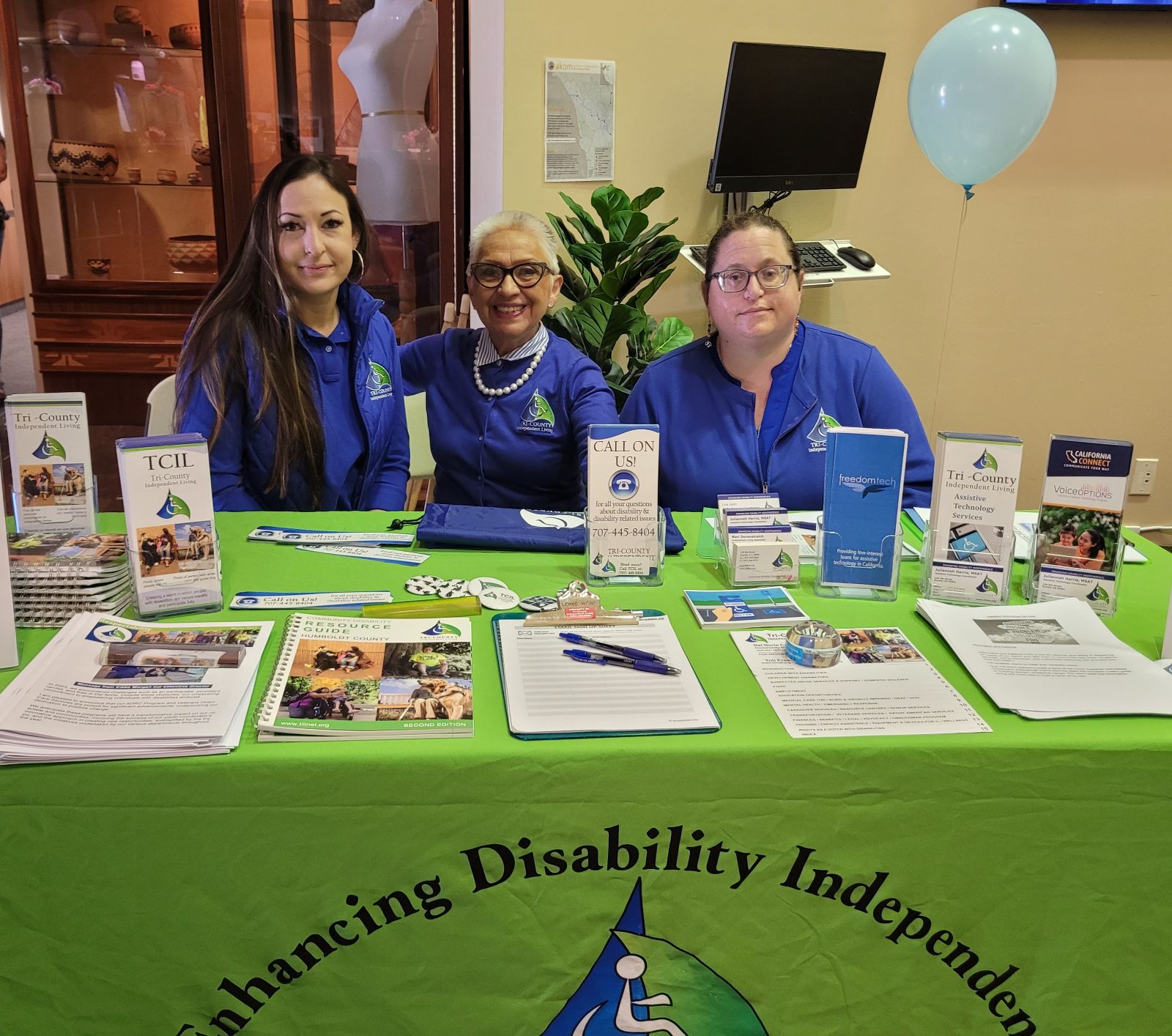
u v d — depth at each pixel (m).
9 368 3.64
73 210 3.41
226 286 1.94
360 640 1.18
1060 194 3.33
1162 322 3.48
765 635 1.25
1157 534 3.71
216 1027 1.05
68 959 1.01
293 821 0.99
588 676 1.13
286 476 1.94
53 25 3.22
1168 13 3.12
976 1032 1.14
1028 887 1.08
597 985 1.08
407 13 3.12
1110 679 1.14
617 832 1.03
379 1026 1.08
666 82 3.11
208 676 1.09
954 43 2.33
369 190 3.32
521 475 2.15
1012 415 3.57
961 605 1.35
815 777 1.02
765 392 1.99
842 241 3.32
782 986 1.10
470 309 3.20
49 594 1.22
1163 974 1.12
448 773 0.98
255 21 3.14
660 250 2.97
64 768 0.95
